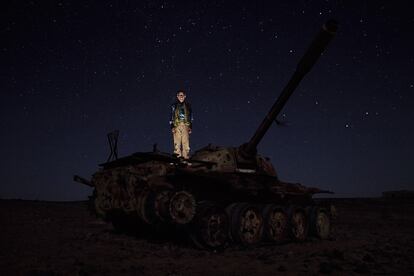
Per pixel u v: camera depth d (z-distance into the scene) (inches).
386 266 281.0
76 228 549.0
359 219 753.6
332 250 356.8
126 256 311.6
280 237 421.4
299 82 409.1
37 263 275.4
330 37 374.0
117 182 432.1
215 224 369.4
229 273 250.7
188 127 521.7
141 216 385.1
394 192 1085.1
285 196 458.6
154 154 392.2
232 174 411.5
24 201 997.8
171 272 248.1
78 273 243.8
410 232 544.4
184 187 379.9
